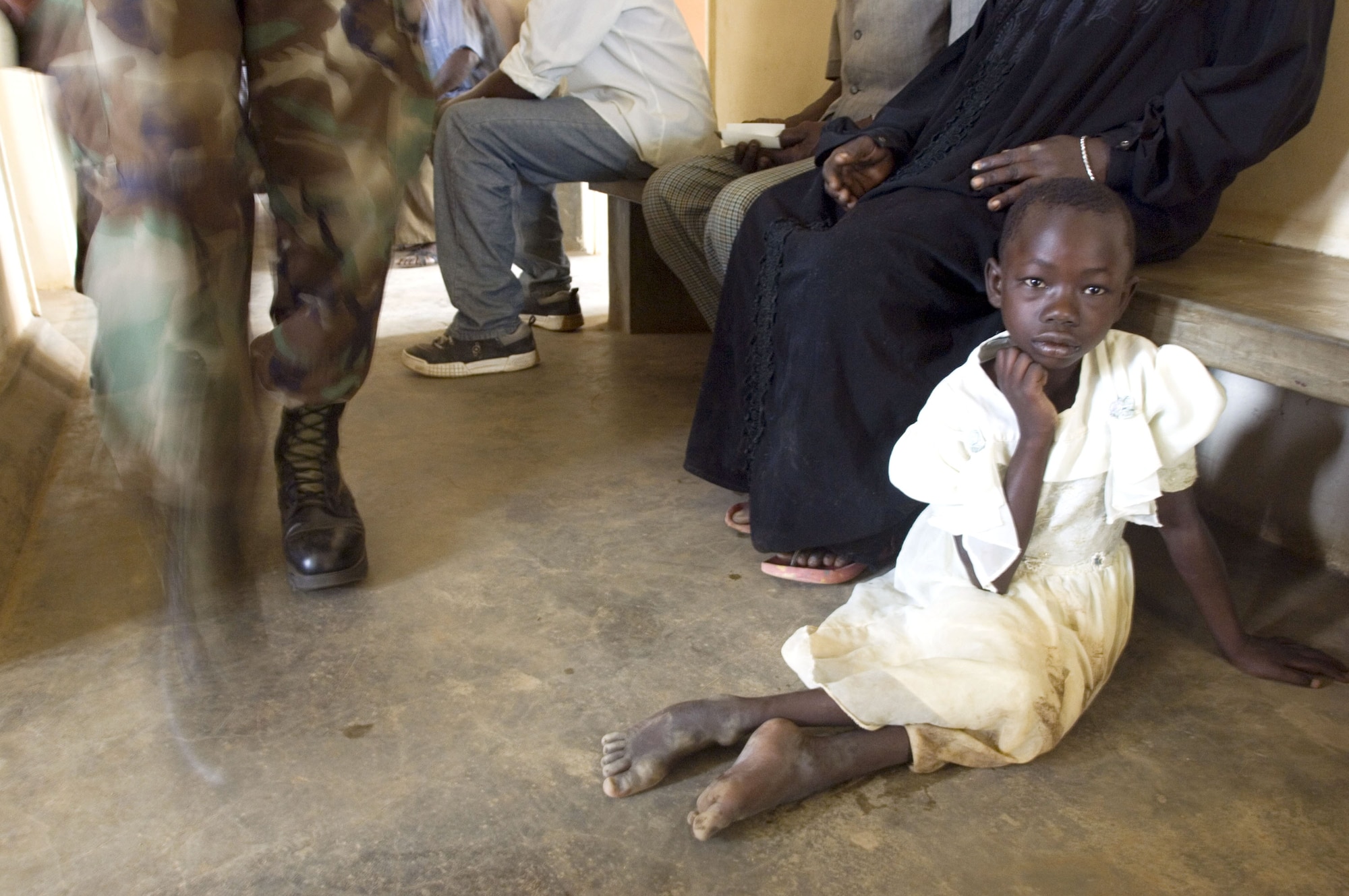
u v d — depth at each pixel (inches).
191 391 43.1
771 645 66.7
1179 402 57.2
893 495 70.5
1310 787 53.2
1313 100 69.4
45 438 96.0
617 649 66.0
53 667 63.1
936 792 52.8
